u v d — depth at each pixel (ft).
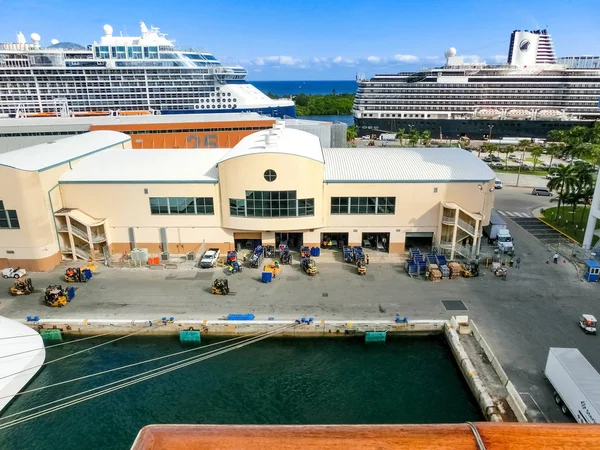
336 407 83.87
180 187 138.51
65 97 354.95
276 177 133.49
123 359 98.27
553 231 171.01
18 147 247.91
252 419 80.94
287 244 149.89
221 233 143.95
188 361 97.60
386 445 11.00
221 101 386.11
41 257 132.26
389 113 471.62
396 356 99.25
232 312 110.42
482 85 444.96
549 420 75.31
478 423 11.54
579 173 177.58
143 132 256.32
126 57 364.38
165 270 134.10
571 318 106.73
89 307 112.88
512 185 255.29
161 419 81.10
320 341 104.37
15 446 75.77
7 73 340.39
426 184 138.72
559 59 502.38
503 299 116.06
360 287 122.93
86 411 83.30
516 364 89.71
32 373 91.09
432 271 126.11
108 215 142.00
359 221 143.43
